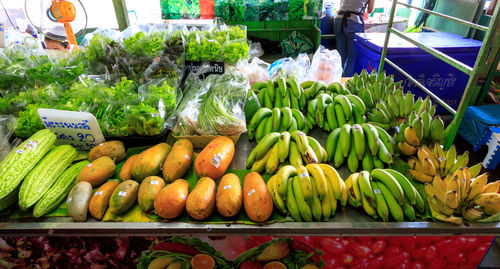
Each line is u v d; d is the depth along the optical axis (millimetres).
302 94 2027
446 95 3969
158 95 1778
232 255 1489
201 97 1936
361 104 1859
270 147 1624
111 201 1338
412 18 5238
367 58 4020
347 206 1412
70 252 1563
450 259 1566
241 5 3867
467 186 1316
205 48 2227
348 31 4570
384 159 1533
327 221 1322
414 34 4105
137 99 1779
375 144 1544
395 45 3656
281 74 2467
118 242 1499
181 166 1483
